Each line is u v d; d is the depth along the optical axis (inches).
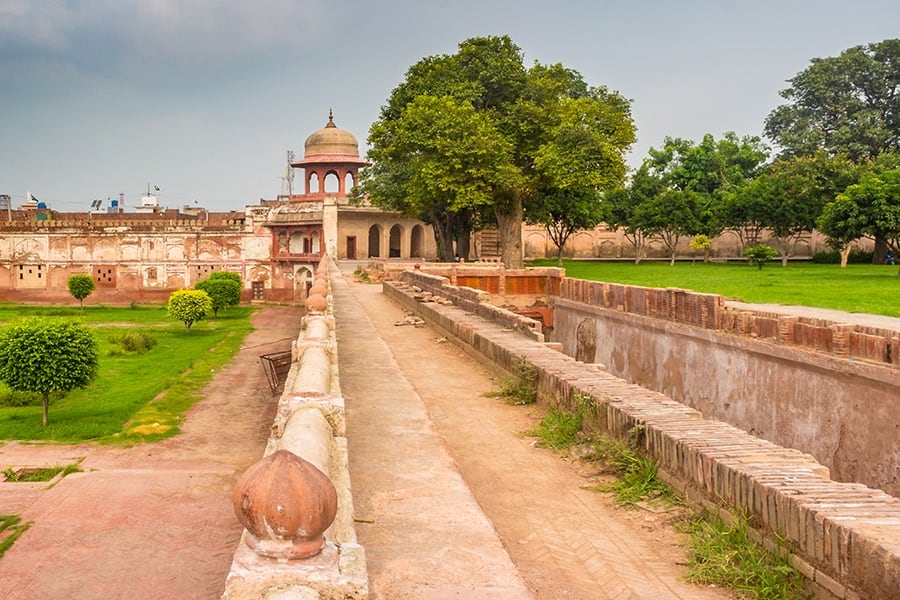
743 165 2554.1
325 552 119.0
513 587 153.9
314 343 328.8
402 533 183.0
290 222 2477.9
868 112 2304.4
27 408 987.3
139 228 2618.1
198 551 528.1
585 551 198.2
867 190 1350.9
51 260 2625.5
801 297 882.8
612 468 265.0
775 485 184.7
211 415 970.7
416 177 1428.4
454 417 364.5
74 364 919.0
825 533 161.9
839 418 499.2
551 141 1401.3
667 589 174.7
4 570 494.6
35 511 607.8
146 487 673.6
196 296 1897.1
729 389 639.1
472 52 1509.6
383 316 874.8
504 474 270.1
